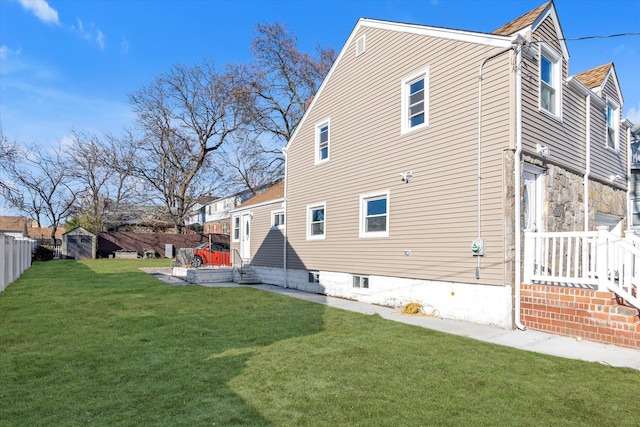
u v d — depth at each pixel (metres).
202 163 35.72
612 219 11.77
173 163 35.19
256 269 16.52
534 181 8.42
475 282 7.93
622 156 12.40
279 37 31.41
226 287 13.35
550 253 8.15
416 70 9.67
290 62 32.19
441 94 8.98
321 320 7.98
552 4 8.61
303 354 5.51
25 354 5.43
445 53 8.95
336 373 4.70
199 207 50.78
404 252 9.68
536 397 4.00
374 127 10.90
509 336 6.67
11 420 3.43
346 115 12.04
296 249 14.09
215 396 3.98
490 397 3.99
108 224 35.22
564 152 9.10
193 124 34.69
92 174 35.69
